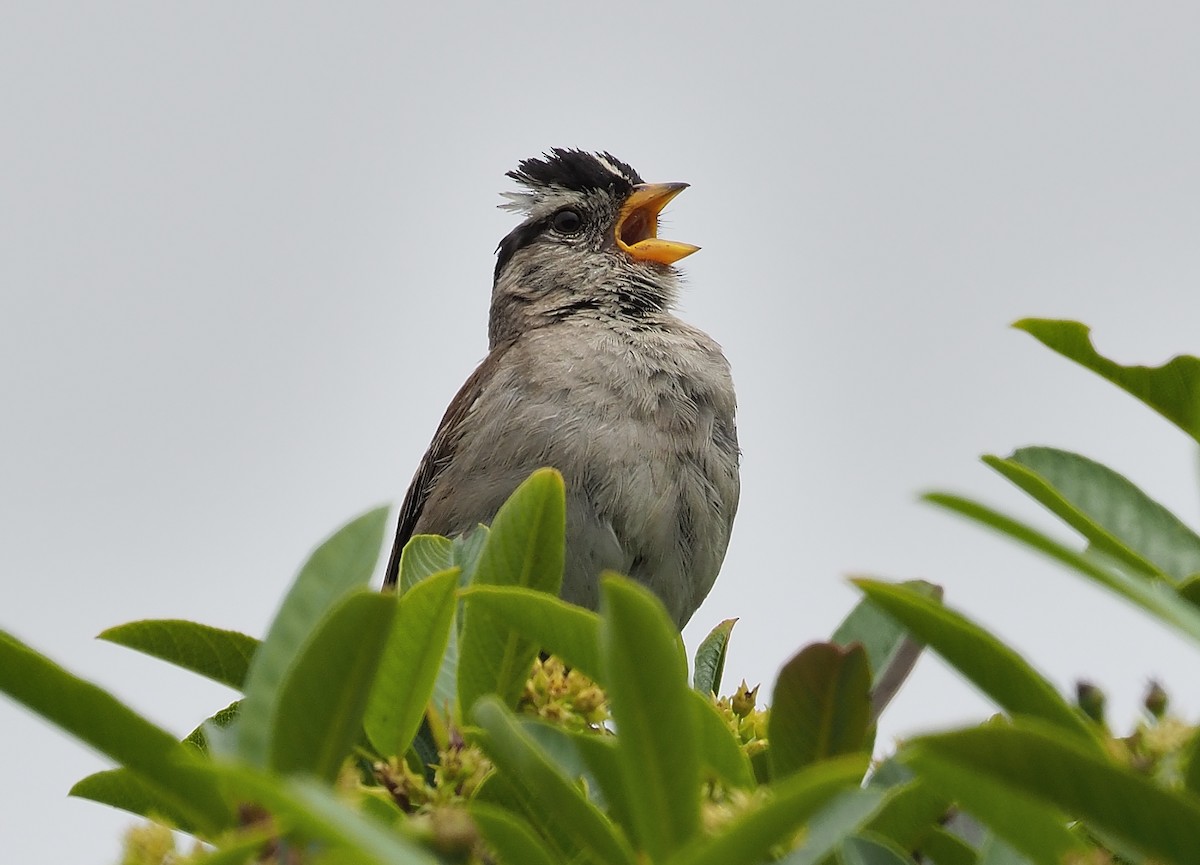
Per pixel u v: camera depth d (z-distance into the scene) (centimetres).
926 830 376
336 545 373
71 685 316
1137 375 489
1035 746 266
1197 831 264
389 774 414
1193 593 376
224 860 274
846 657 373
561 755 425
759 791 374
